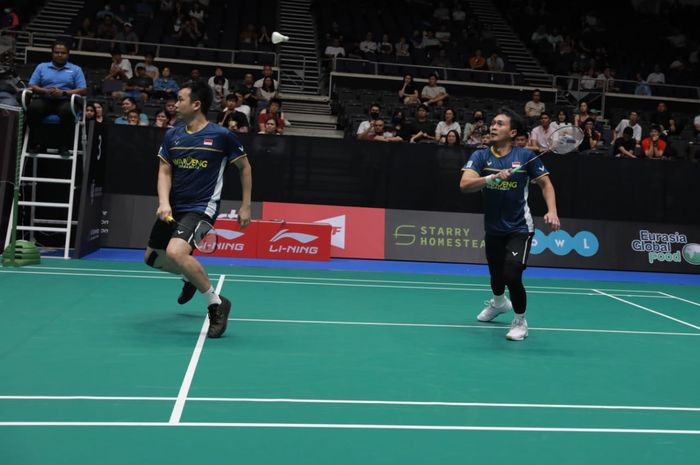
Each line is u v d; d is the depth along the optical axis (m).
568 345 5.71
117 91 14.88
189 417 3.62
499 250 6.01
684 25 25.58
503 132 5.74
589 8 25.41
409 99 16.28
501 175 5.39
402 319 6.50
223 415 3.68
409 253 11.06
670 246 11.41
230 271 9.05
